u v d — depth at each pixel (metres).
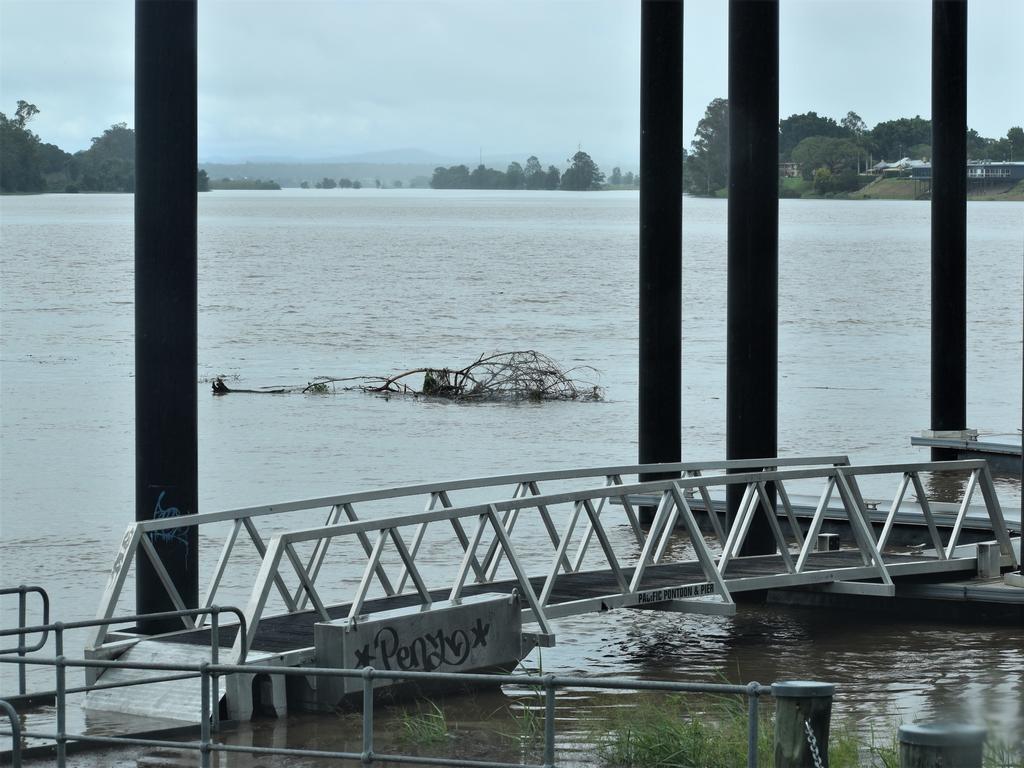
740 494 29.11
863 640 24.19
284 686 18.95
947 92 46.00
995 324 108.88
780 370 80.94
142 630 21.62
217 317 114.75
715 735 17.23
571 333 102.88
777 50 28.81
